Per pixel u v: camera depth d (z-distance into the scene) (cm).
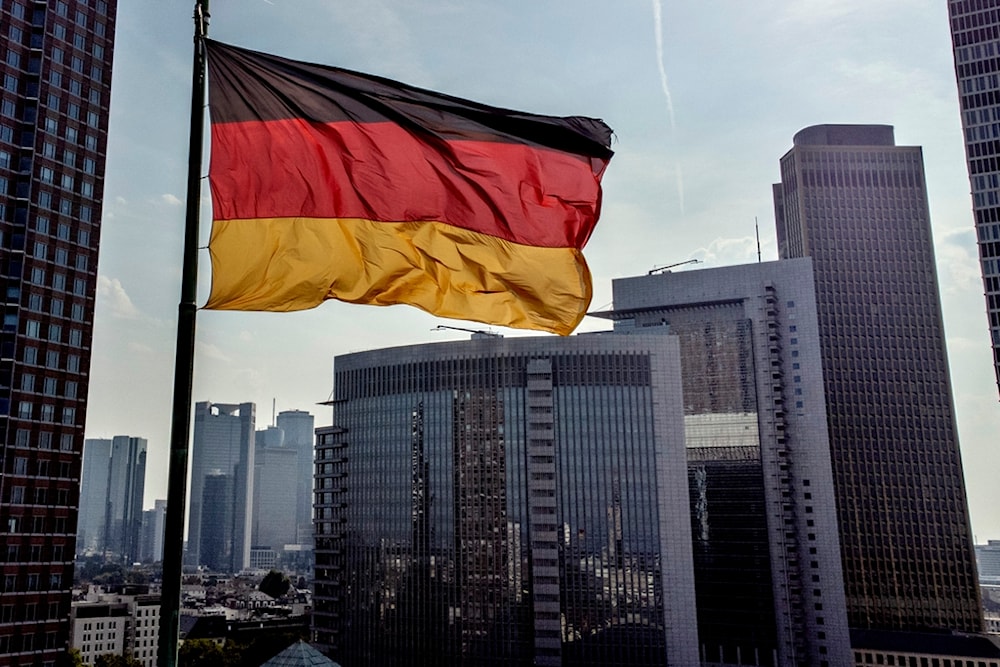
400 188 2250
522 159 2409
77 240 15350
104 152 16112
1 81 14612
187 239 1770
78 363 15088
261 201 2112
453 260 2278
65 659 14050
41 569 13900
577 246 2425
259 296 2069
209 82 2095
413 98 2325
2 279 14238
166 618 1571
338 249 2155
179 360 1706
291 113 2170
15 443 13875
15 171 14650
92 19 16125
